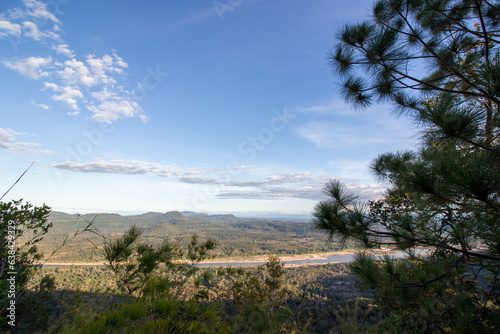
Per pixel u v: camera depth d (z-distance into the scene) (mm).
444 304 2496
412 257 2863
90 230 1702
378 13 3422
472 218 2338
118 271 1690
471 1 3168
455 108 2002
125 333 820
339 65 3691
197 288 1913
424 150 2424
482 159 1745
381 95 3732
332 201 2754
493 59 2367
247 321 2211
